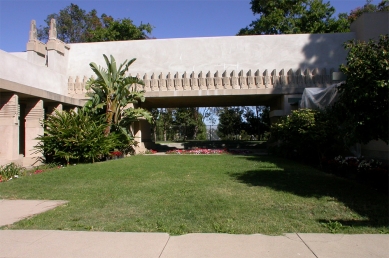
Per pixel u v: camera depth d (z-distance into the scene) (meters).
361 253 4.25
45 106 17.31
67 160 14.10
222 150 22.16
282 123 14.06
